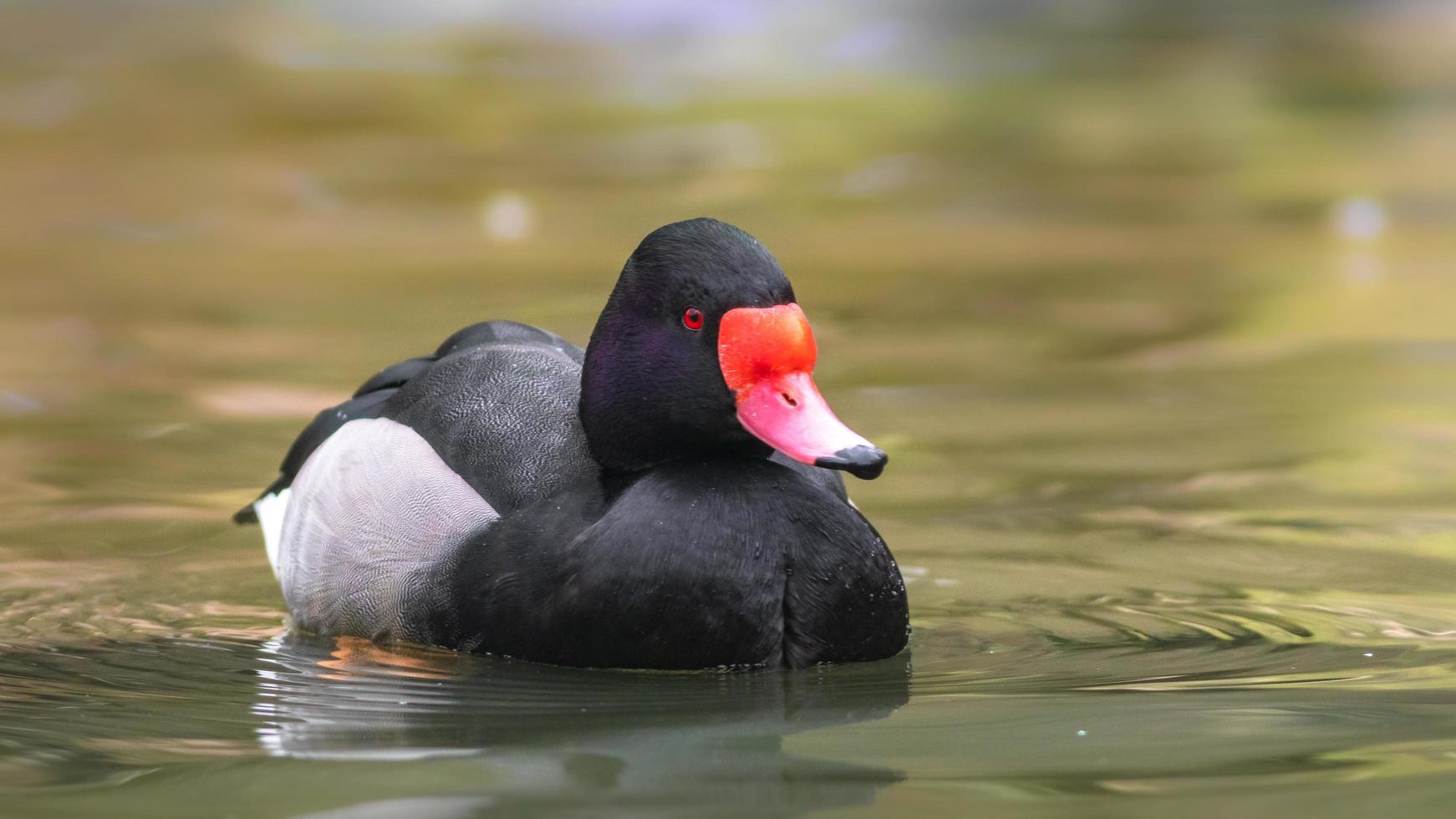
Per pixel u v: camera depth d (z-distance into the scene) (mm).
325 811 5250
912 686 6793
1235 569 8594
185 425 11570
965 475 10508
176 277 16188
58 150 22625
